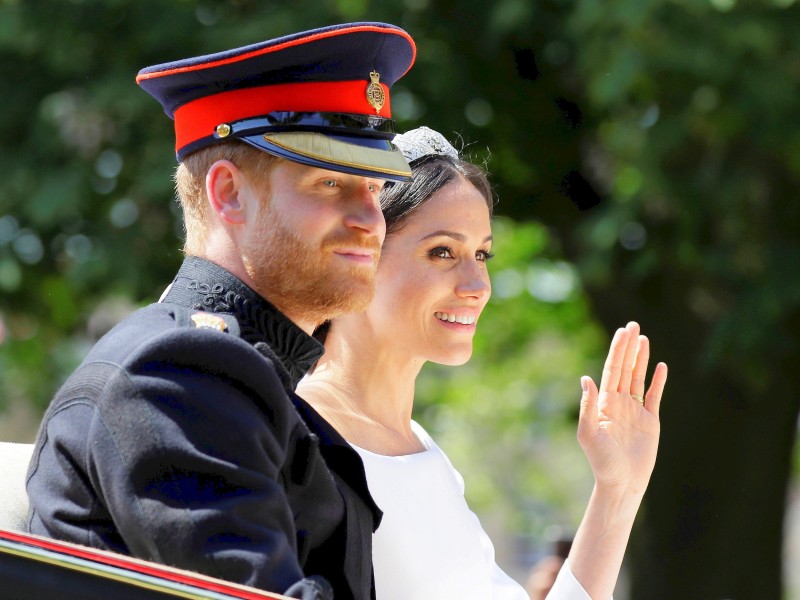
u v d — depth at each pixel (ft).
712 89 78.02
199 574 21.07
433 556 32.65
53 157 84.64
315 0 81.41
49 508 24.07
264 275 26.25
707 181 81.46
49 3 82.69
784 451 102.42
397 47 27.99
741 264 83.20
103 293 89.61
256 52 26.53
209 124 26.99
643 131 80.38
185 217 27.68
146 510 22.21
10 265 86.84
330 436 27.35
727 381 99.96
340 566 25.79
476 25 86.79
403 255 33.24
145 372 23.27
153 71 27.68
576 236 93.25
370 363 33.73
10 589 21.01
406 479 33.01
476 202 33.86
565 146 94.12
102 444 23.04
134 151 83.51
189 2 82.84
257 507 22.30
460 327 33.47
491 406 158.71
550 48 86.69
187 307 26.22
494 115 89.56
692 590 103.19
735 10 76.02
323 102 26.89
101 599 20.71
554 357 157.89
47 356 103.30
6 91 84.28
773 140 78.74
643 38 75.25
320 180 26.45
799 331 85.30
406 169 27.35
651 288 97.25
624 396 34.83
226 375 23.54
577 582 33.91
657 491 103.04
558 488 198.39
